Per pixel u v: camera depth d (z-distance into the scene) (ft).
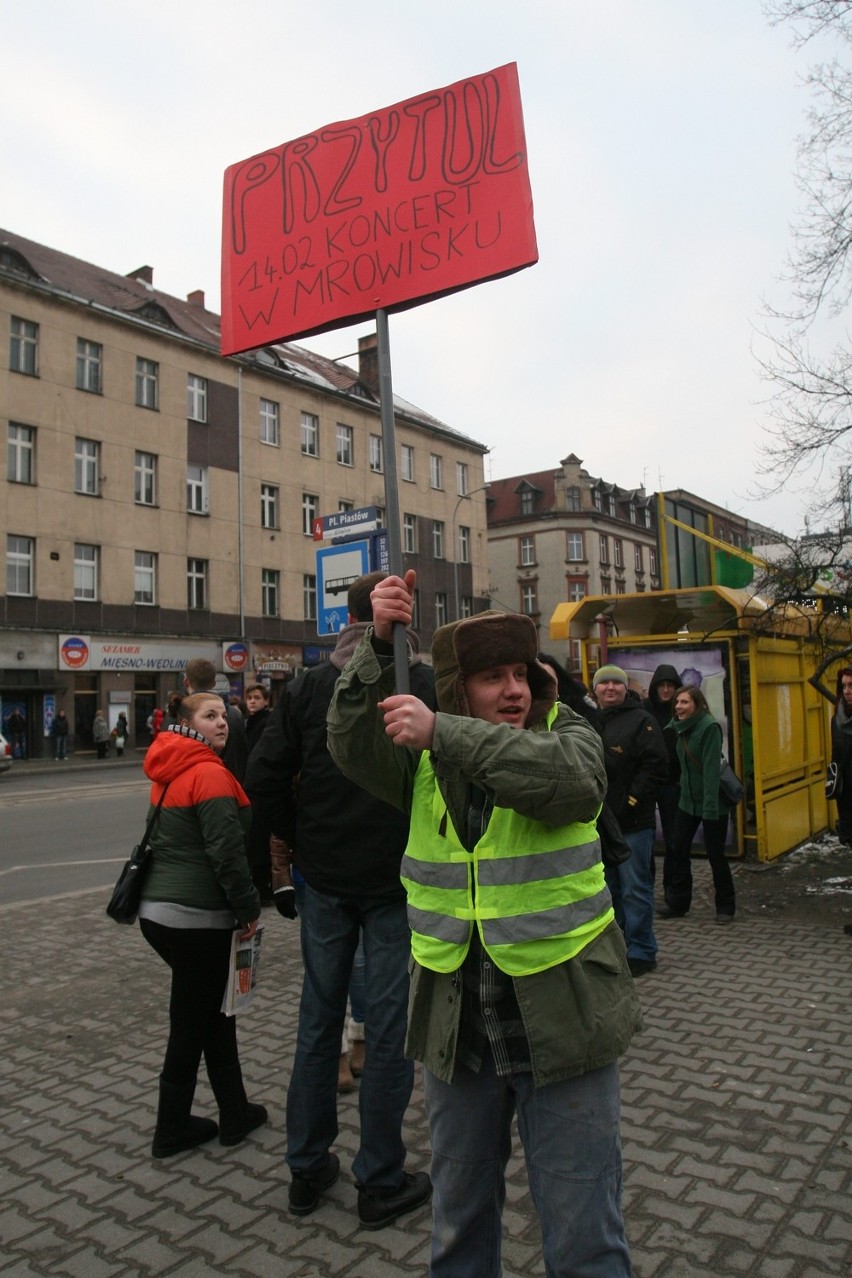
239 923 12.03
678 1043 15.11
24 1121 13.28
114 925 25.34
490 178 9.11
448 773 7.20
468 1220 7.02
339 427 141.08
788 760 32.32
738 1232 9.75
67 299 105.40
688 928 22.74
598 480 233.14
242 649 121.08
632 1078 13.76
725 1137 11.82
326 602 26.84
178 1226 10.38
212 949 12.09
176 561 115.85
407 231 9.42
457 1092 7.04
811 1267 9.14
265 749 11.26
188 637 116.16
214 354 121.80
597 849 7.18
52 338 104.32
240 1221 10.46
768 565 31.22
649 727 19.47
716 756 23.13
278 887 13.55
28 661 100.22
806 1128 11.99
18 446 101.45
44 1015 17.97
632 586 241.14
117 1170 11.73
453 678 7.47
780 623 30.01
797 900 25.00
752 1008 16.66
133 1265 9.65
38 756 101.96
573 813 6.72
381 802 10.55
